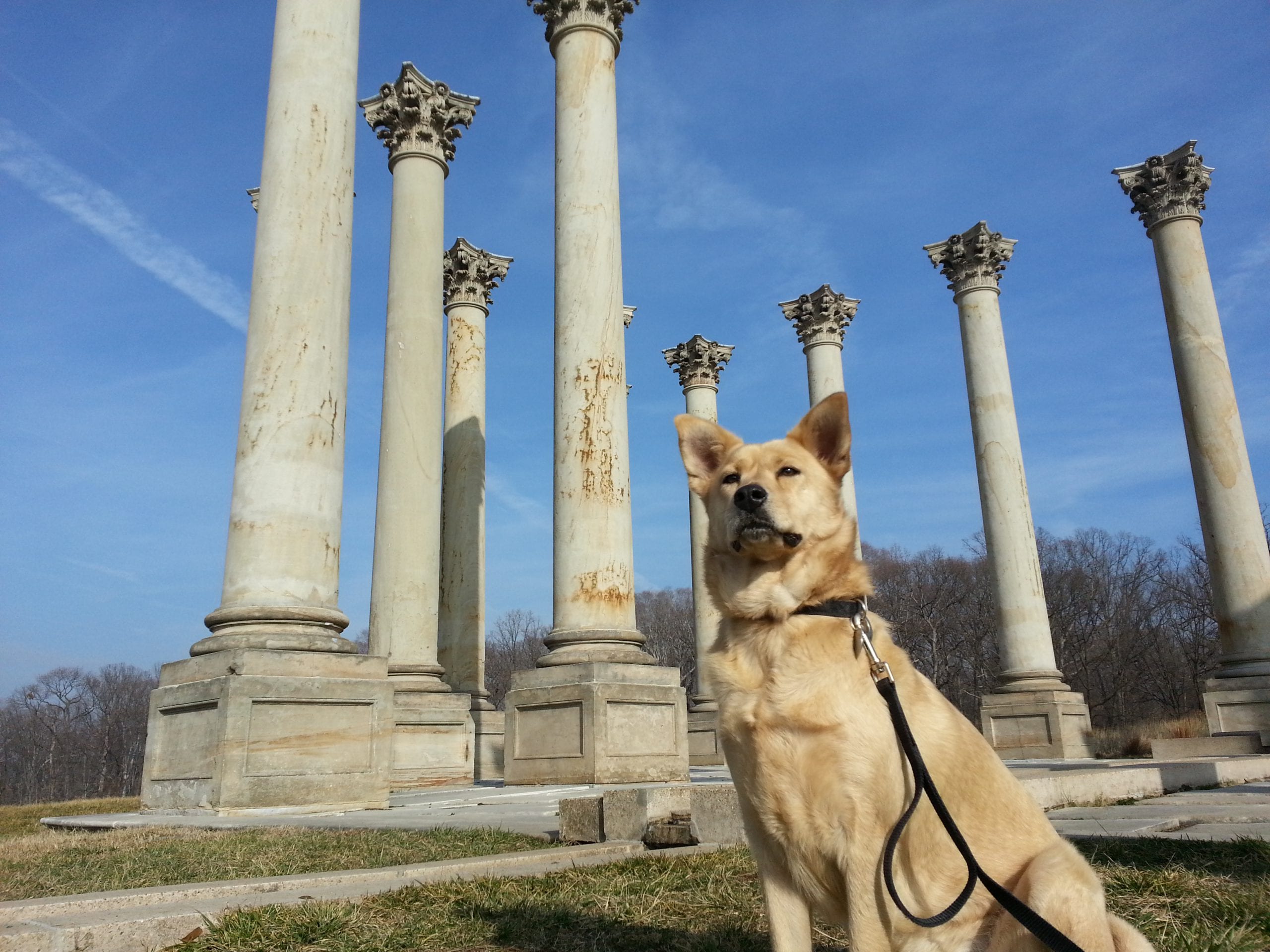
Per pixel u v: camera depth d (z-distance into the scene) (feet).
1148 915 14.92
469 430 85.46
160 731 39.96
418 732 60.75
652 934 14.38
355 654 39.70
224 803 34.83
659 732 51.83
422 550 65.82
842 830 9.99
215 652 37.86
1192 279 87.92
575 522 53.57
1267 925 14.05
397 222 70.95
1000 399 92.89
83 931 13.85
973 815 10.99
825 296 106.22
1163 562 231.30
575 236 56.59
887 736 10.28
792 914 10.78
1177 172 89.92
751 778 10.69
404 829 29.09
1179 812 30.45
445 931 14.55
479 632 81.20
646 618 306.76
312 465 40.55
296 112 43.60
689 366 117.39
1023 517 90.53
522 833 27.32
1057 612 222.48
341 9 45.88
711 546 12.87
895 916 10.07
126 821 35.53
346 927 14.71
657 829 23.53
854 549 12.34
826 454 13.39
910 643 239.30
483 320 90.43
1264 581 80.33
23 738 313.94
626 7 61.72
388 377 68.90
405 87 70.85
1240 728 77.36
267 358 40.93
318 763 37.27
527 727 52.70
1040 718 84.28
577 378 54.75
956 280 98.37
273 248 42.06
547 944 13.94
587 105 58.29
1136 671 225.15
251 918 14.85
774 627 11.21
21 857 25.09
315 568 40.04
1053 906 9.57
